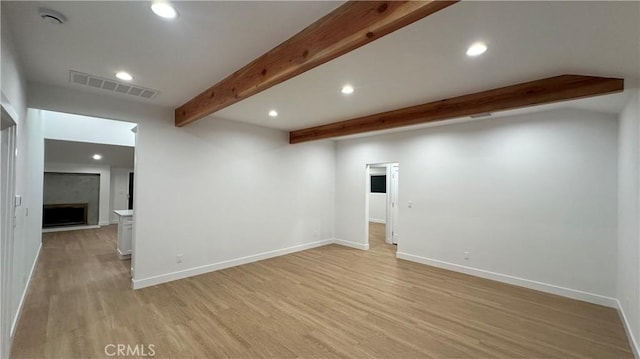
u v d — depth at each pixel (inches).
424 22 67.9
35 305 124.0
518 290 149.2
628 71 87.7
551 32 70.9
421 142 200.7
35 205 176.4
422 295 141.0
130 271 171.8
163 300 131.9
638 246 94.8
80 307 123.2
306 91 123.0
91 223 334.3
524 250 154.7
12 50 78.3
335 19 67.5
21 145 105.7
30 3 63.4
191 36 79.0
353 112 160.2
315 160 243.4
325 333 105.0
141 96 134.6
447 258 185.0
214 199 177.0
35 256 181.0
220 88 114.5
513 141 159.6
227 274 170.4
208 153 174.1
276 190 213.5
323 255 217.8
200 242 170.4
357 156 243.4
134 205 149.2
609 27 65.6
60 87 121.6
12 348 92.7
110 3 63.6
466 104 126.2
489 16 65.0
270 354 92.2
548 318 117.9
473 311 123.7
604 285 131.8
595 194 135.1
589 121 136.9
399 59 90.2
